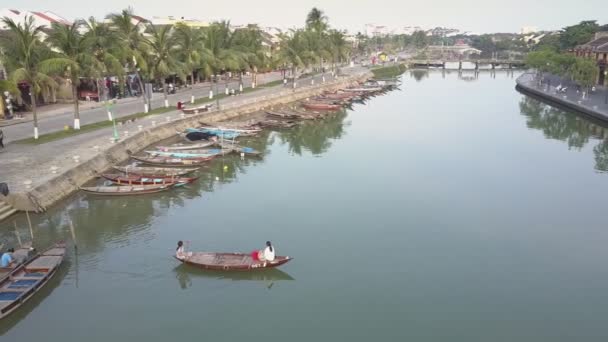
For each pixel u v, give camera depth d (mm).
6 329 24500
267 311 26375
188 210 40250
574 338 24438
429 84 155625
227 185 47219
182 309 26406
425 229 37250
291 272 30453
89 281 28781
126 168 45844
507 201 43562
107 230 35750
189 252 30828
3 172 40688
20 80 47625
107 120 64375
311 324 25266
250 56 97812
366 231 36688
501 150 63438
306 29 133125
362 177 50594
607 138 71062
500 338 24344
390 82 153750
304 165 55156
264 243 34344
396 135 73125
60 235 34438
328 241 34875
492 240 35469
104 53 58562
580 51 139750
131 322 25203
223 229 36531
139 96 88688
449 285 29188
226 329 24797
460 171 53156
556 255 33250
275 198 43625
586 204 42844
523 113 94875
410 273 30547
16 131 56062
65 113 68938
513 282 29656
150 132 59906
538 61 130375
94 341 23766
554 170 53750
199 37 83438
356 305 26984
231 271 29516
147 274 29719
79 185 42219
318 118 85625
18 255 29234
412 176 51094
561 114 92938
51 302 26719
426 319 25828
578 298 28016
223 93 98625
